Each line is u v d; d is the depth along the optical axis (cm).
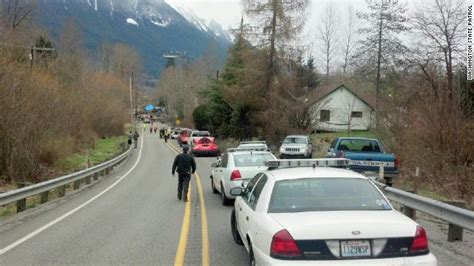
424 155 1833
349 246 530
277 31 4428
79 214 1305
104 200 1603
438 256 826
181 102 12150
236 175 1390
